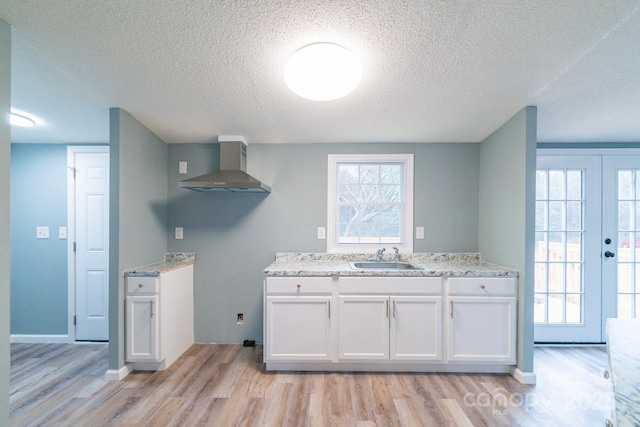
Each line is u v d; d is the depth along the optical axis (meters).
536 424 1.74
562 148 2.90
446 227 2.91
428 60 1.71
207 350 2.77
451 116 2.37
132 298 2.31
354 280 2.31
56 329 3.02
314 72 1.67
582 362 2.52
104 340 3.01
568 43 1.55
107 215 3.03
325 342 2.31
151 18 1.42
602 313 2.87
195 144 2.99
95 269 3.03
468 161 2.91
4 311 1.41
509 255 2.40
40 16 1.39
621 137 2.84
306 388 2.11
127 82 1.94
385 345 2.30
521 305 2.23
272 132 2.71
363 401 1.96
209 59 1.72
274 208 2.95
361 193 3.02
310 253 2.92
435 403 1.94
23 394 2.04
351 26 1.47
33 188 3.05
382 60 1.71
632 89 1.96
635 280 2.88
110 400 1.97
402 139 2.85
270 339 2.31
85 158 3.03
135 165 2.46
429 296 2.30
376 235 3.01
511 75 1.84
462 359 2.28
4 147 1.41
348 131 2.67
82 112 2.35
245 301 2.94
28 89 2.01
